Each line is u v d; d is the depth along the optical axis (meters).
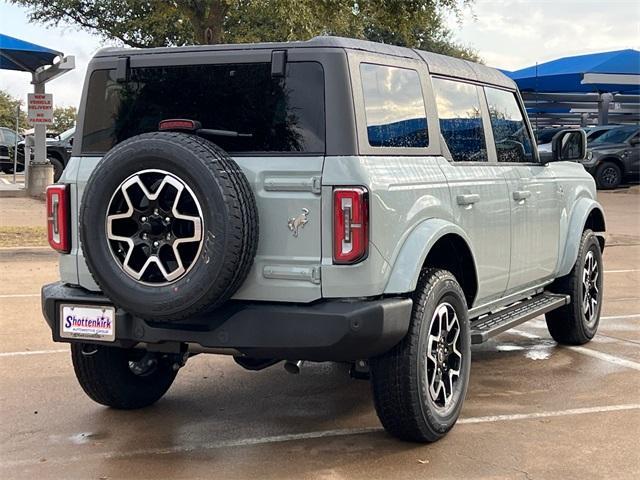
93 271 4.24
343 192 4.09
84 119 4.82
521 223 5.95
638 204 20.28
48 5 19.19
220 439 4.81
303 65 4.27
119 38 19.83
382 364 4.42
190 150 4.03
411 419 4.47
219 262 3.98
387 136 4.46
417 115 4.81
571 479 4.18
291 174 4.17
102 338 4.48
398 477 4.21
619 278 10.91
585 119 35.19
